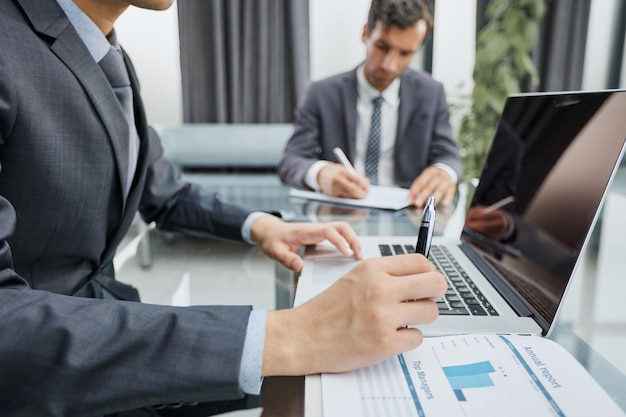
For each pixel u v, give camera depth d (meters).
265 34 2.79
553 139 0.59
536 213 0.56
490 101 2.56
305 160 1.37
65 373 0.33
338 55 2.99
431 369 0.37
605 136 0.47
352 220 0.93
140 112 0.69
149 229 0.91
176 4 2.73
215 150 2.65
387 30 1.39
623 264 0.77
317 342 0.37
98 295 0.58
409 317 0.37
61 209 0.53
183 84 2.82
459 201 1.12
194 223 0.83
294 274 0.66
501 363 0.38
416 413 0.32
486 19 2.79
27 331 0.34
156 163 0.87
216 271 0.68
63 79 0.52
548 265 0.48
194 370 0.34
